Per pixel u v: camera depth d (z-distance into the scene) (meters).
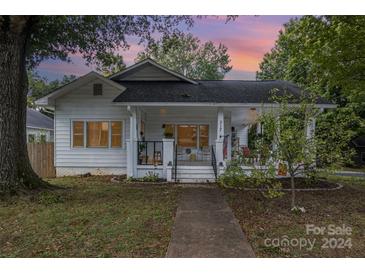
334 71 10.91
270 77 33.19
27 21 7.53
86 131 13.06
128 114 12.90
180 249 4.06
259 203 6.97
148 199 7.39
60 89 12.66
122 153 13.01
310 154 6.08
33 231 4.81
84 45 11.48
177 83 14.41
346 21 9.57
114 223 5.25
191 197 7.68
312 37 10.53
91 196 7.70
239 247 4.14
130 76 14.71
